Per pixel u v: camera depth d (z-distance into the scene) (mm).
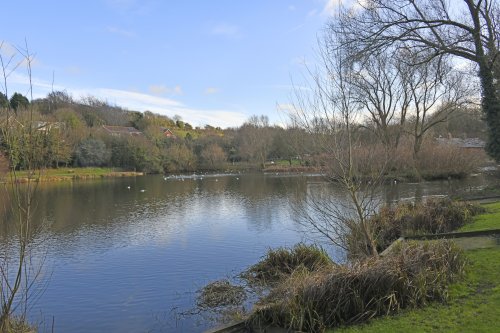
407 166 33156
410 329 4977
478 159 35469
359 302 5734
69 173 52000
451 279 6391
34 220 20125
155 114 110875
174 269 11727
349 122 8148
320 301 5820
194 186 39500
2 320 6094
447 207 12969
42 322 8156
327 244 12633
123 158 60062
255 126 74938
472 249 8414
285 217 19688
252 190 34625
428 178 33562
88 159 56281
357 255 8062
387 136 24203
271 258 10703
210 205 25281
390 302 5656
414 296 5801
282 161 66250
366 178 9039
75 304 9141
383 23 15961
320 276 6207
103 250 14141
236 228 17500
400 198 22203
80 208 24391
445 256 6852
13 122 5734
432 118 35906
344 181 8008
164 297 9445
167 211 23047
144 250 14047
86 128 59938
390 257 6586
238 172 63812
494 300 5508
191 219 20219
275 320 6016
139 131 79812
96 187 38688
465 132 53250
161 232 17125
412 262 6434
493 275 6523
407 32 16016
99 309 8852
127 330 7789
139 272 11500
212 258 12805
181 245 14656
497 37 15461
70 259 12984
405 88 30391
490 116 19500
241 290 9375
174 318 8227
